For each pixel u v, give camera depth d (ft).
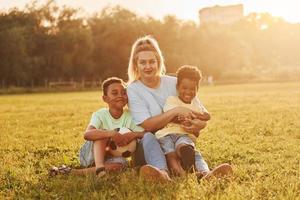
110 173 20.62
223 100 84.23
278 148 28.68
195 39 273.33
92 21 250.98
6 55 218.59
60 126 46.47
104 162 21.31
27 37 227.61
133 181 18.95
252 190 17.24
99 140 21.12
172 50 264.11
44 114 63.16
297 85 169.17
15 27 224.74
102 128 22.36
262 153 27.02
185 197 16.62
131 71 23.13
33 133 40.52
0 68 219.82
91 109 71.56
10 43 216.74
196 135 21.53
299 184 18.39
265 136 34.50
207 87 178.70
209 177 18.80
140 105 21.99
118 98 22.08
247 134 35.68
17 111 71.72
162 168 19.56
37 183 20.04
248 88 153.48
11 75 221.05
